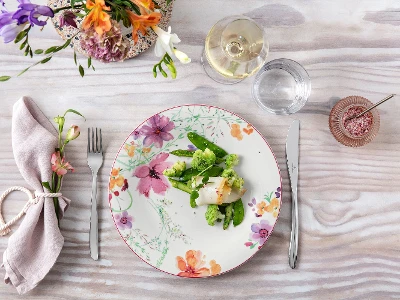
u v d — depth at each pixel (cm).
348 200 107
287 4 106
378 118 104
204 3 105
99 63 104
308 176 107
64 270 104
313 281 106
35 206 99
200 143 102
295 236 104
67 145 104
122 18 72
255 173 103
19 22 68
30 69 104
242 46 96
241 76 98
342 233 107
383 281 108
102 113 105
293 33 106
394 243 108
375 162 108
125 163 99
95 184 102
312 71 107
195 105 100
